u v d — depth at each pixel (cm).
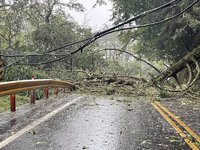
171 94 1634
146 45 3080
